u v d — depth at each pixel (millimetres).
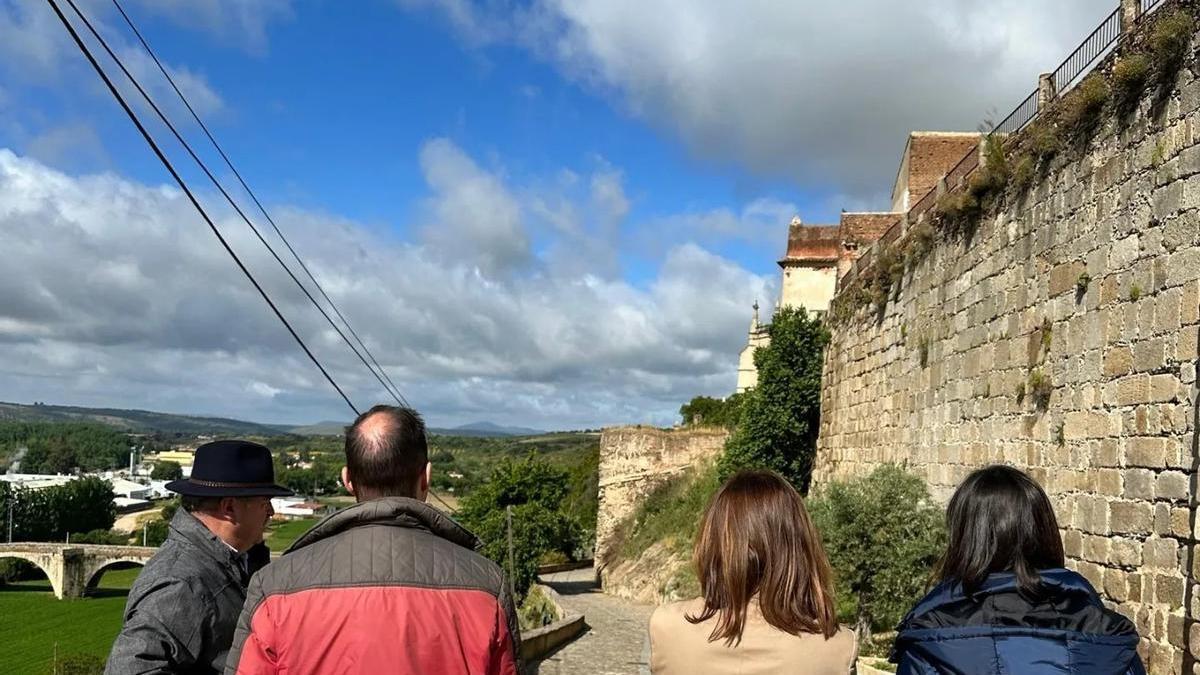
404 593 3828
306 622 3746
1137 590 11438
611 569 53531
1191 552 10328
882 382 24797
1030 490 4152
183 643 4469
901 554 16953
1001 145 16844
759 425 36125
